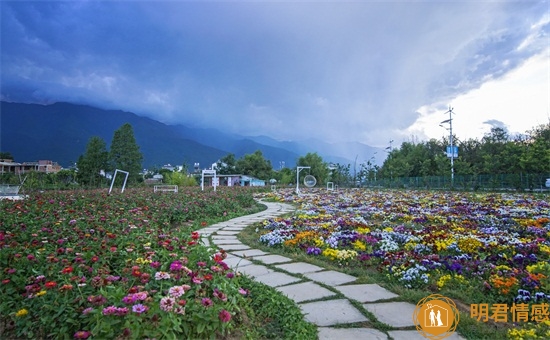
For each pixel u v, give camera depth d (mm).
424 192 26500
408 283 4395
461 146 41062
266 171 62188
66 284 2846
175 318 2449
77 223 6086
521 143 29828
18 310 2816
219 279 3258
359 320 3369
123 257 3996
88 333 2338
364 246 6316
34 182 27500
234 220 10914
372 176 49281
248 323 3148
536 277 4070
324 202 17469
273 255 6113
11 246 4074
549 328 3139
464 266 4793
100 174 37750
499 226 8586
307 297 3992
